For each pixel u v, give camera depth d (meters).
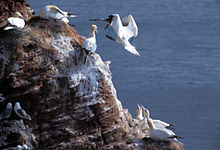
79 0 125.31
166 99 58.47
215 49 90.88
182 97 59.66
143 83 64.88
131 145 18.52
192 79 68.94
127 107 55.31
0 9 20.00
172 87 63.56
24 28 17.84
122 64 72.31
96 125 18.38
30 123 17.48
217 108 55.72
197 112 54.12
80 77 18.11
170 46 92.56
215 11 143.75
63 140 17.84
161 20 124.38
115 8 130.12
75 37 19.06
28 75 17.23
